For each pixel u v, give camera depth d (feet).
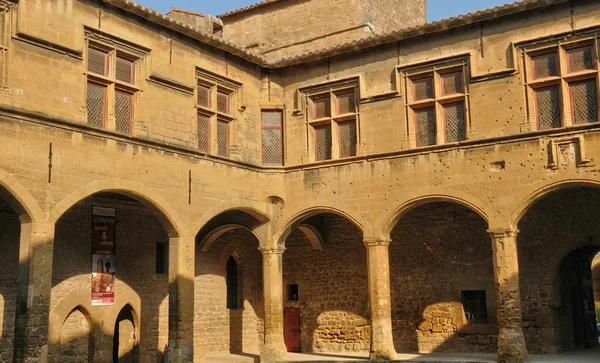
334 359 58.80
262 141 63.00
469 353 60.13
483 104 53.36
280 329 60.70
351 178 58.49
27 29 44.11
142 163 50.70
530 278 58.18
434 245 63.82
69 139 45.75
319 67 61.93
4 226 51.06
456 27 55.01
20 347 41.63
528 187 50.29
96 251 57.36
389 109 57.72
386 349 54.90
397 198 55.93
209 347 66.33
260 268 73.87
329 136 61.21
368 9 72.23
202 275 66.74
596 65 49.32
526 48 51.96
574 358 52.16
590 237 55.83
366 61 59.57
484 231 61.21
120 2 49.75
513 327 49.62
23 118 43.06
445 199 53.93
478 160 52.75
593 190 56.03
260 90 63.62
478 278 60.95
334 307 68.13
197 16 66.59
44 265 42.98
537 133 50.52
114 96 49.85
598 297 97.30
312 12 75.82
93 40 48.67
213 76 58.34
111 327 58.08
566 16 50.60
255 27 79.56
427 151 55.11
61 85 45.93
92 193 46.83
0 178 41.24
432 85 56.39
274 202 62.18
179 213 53.11
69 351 55.01
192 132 55.52
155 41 53.26
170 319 52.49
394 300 65.26
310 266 70.23
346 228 68.44
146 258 62.28
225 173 57.98
